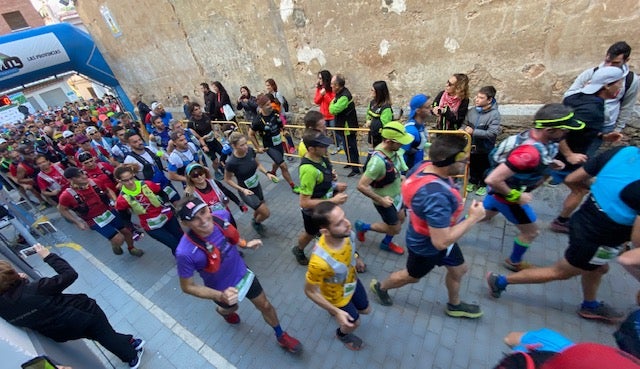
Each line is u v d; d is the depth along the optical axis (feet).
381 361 10.14
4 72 33.22
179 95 36.11
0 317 8.30
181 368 11.33
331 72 22.93
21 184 24.94
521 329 10.19
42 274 18.42
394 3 18.03
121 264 17.57
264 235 16.92
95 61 39.58
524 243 11.00
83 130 33.47
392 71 20.33
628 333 5.80
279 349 11.19
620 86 10.80
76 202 15.44
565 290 11.01
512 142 9.95
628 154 7.25
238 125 27.66
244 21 24.80
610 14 13.25
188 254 8.42
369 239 15.02
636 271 6.63
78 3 36.40
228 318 12.01
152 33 32.14
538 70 15.83
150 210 13.89
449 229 7.57
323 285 8.51
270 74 26.45
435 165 7.66
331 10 20.33
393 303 11.80
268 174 15.19
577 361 3.38
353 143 20.02
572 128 8.36
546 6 14.35
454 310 10.73
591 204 7.77
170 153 19.26
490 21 15.93
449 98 16.05
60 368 6.97
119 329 13.37
